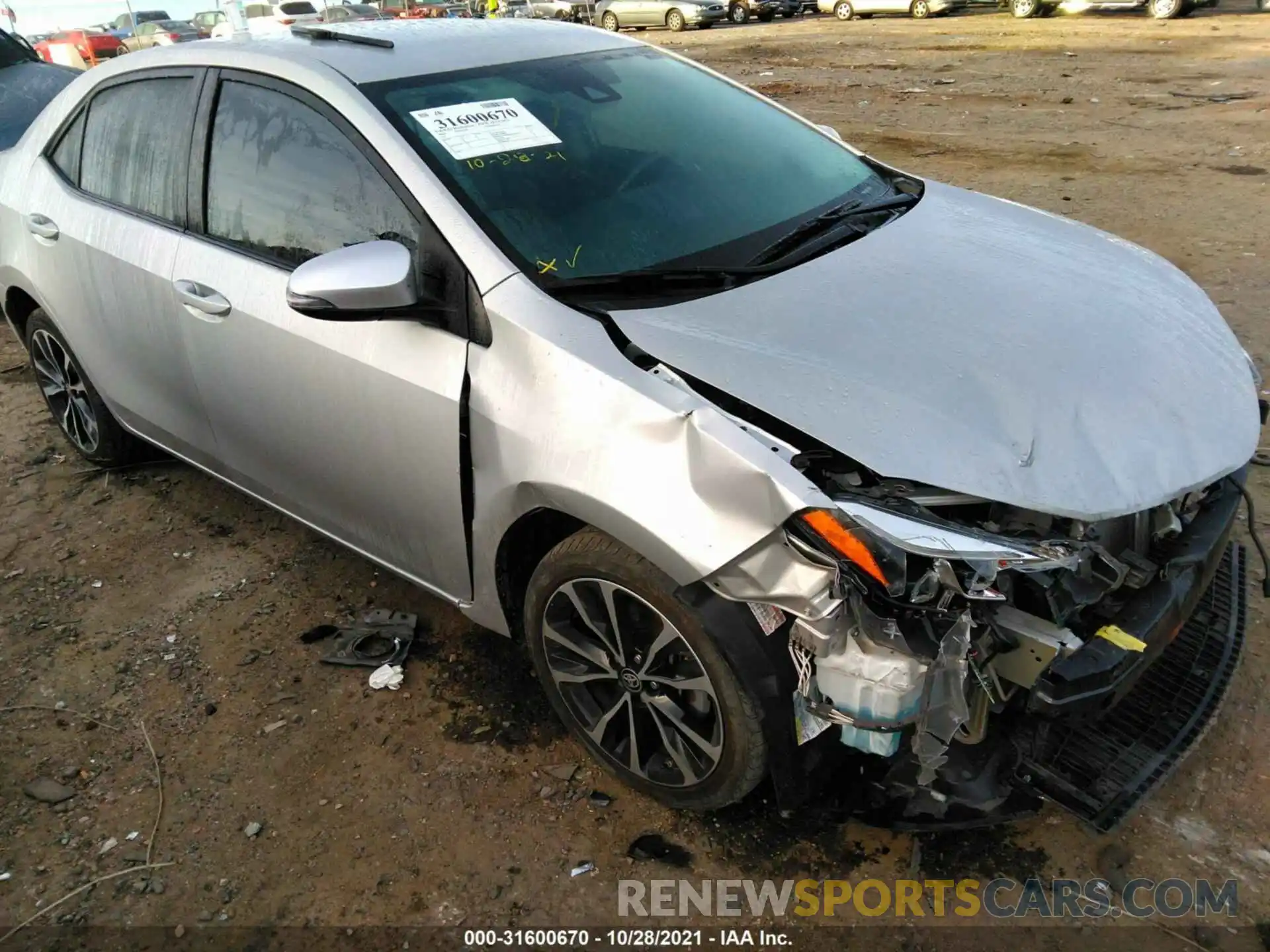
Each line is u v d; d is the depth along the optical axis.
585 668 2.41
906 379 2.07
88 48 19.28
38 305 3.85
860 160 3.31
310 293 2.16
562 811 2.43
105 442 4.02
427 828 2.41
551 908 2.20
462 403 2.29
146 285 3.11
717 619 1.99
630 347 2.16
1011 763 2.08
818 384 2.04
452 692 2.83
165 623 3.22
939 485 1.86
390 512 2.65
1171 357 2.29
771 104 3.42
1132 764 2.19
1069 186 7.49
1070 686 1.88
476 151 2.53
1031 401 2.04
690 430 1.93
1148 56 13.66
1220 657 2.49
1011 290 2.43
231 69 2.91
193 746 2.71
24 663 3.08
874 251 2.59
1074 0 18.97
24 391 5.15
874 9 22.48
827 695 1.90
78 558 3.61
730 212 2.70
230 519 3.80
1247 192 6.96
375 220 2.49
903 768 2.08
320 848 2.38
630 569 2.10
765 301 2.32
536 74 2.88
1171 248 5.96
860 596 1.82
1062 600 1.96
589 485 2.05
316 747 2.67
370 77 2.65
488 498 2.31
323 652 3.03
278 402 2.77
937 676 1.83
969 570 1.80
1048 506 1.86
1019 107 10.73
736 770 2.12
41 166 3.68
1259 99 10.16
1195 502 2.33
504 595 2.52
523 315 2.21
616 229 2.51
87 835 2.46
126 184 3.28
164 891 2.30
